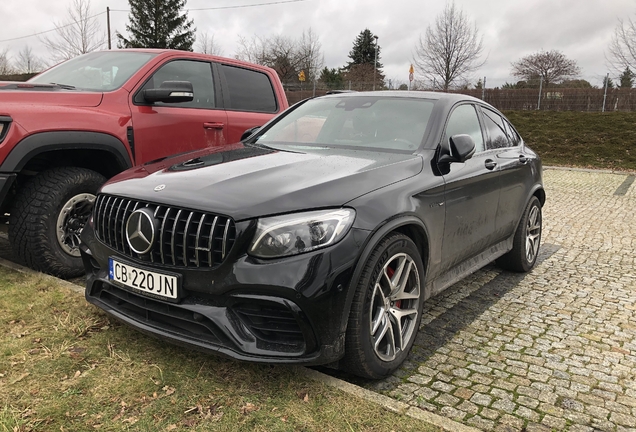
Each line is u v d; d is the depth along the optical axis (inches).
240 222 92.5
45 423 86.0
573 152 693.9
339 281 93.1
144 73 185.2
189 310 95.7
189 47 1956.2
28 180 154.9
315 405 94.5
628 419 98.4
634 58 1037.2
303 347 93.9
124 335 118.3
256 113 227.8
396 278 109.0
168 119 186.5
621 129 762.8
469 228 142.8
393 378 110.9
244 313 94.0
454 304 159.0
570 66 2038.6
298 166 114.4
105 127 164.4
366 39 3115.2
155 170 120.7
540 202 203.9
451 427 90.0
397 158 125.1
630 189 444.8
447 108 146.5
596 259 218.4
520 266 190.2
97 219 115.7
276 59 2138.3
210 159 125.5
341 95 167.0
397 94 157.8
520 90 1018.7
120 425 86.7
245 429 87.2
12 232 152.3
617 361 123.0
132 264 102.9
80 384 97.9
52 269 155.2
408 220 109.3
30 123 145.8
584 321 148.1
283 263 90.8
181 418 89.4
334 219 95.4
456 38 1407.5
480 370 116.1
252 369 105.5
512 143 190.4
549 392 107.3
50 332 118.3
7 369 102.0
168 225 98.7
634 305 162.4
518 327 142.3
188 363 107.1
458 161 128.6
